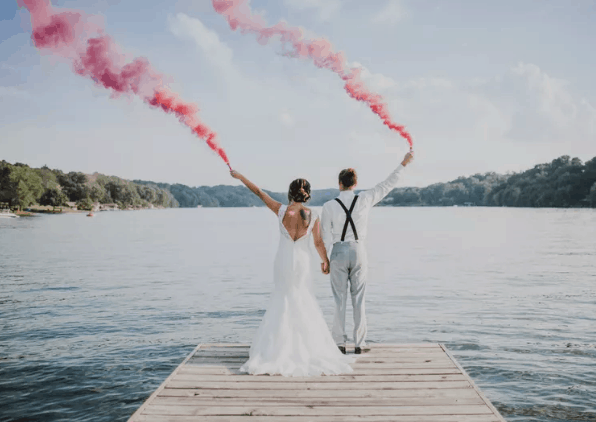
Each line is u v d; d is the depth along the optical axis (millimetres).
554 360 8805
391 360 5395
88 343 10086
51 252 33500
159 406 4199
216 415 4031
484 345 9812
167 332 11016
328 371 4969
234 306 14094
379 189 5430
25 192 138750
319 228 5355
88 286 18016
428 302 14523
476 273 21312
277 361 5047
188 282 19078
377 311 13250
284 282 5270
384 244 39438
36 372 8250
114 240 46938
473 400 4348
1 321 12133
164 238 50469
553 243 39438
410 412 4098
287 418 3979
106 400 7078
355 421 3926
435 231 59281
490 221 87438
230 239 49156
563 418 6445
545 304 14078
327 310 13945
